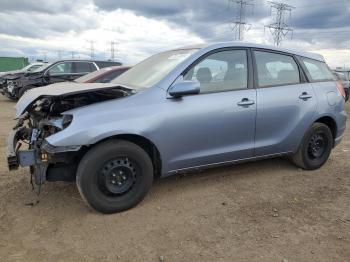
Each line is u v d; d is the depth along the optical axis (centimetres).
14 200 456
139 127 411
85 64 1581
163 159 435
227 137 474
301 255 342
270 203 452
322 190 495
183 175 538
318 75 577
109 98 446
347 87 1450
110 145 403
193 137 448
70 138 381
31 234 378
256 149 501
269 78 517
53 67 1571
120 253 345
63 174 414
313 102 547
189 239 369
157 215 418
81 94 438
